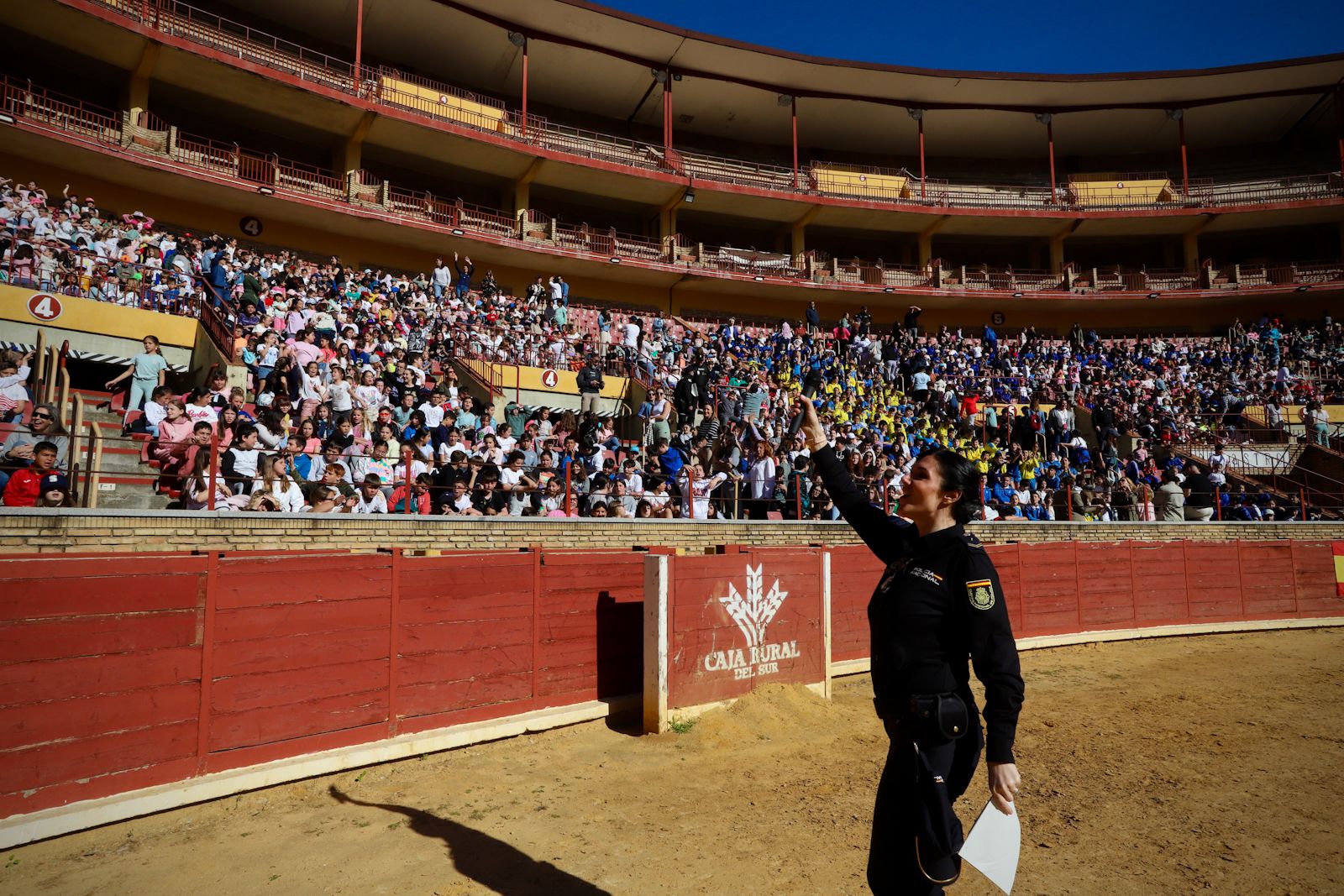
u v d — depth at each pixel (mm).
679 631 8336
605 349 24875
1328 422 26125
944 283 36500
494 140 28234
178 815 5734
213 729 6145
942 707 3070
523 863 5078
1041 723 8891
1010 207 36844
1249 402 27969
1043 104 37219
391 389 15648
